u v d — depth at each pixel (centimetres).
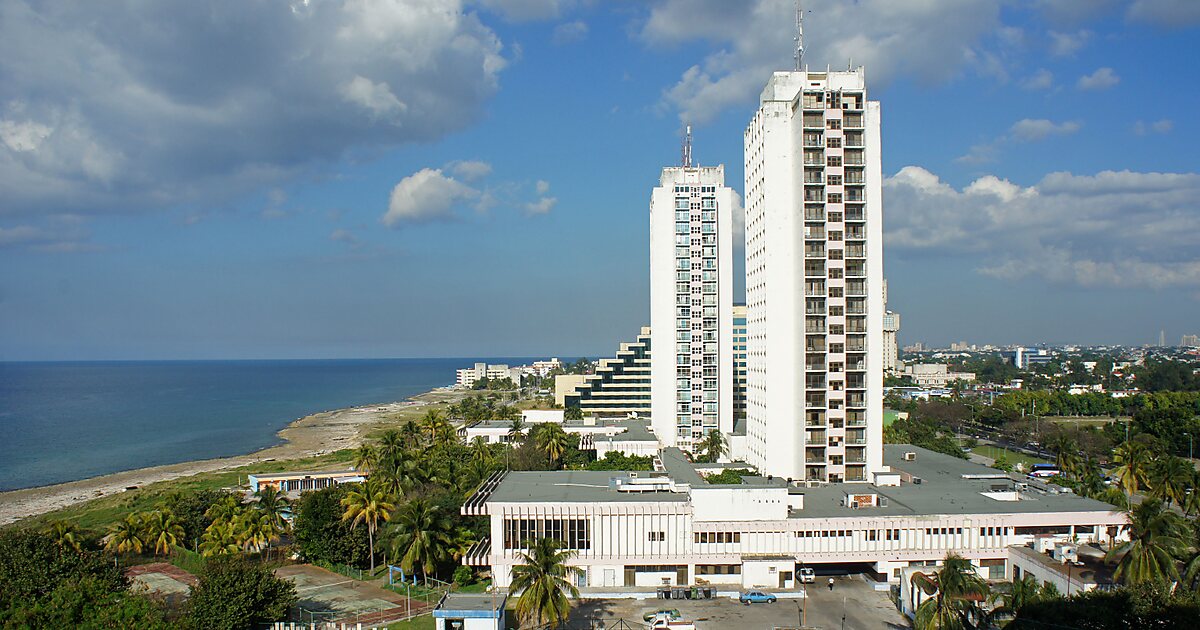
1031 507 10981
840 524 10481
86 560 9056
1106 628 6694
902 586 9300
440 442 18962
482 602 8662
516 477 12394
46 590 8312
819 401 14250
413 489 12938
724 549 10462
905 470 14225
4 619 7275
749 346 16812
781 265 14725
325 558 11694
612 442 18212
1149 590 6944
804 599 9812
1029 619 6994
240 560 9000
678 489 11425
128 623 7256
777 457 14738
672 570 10450
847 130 14388
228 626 7756
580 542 10444
